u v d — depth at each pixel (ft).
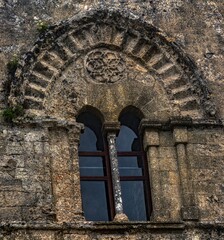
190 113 69.31
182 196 66.13
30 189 63.77
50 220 63.00
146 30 71.20
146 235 63.82
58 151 65.87
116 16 71.05
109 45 70.49
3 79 67.41
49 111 67.15
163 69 70.49
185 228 64.59
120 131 69.21
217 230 64.95
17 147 65.10
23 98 66.80
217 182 67.15
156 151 67.72
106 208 66.44
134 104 69.00
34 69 68.08
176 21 73.00
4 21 69.82
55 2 71.41
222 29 73.67
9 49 68.64
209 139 68.69
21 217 62.69
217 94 70.54
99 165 67.62
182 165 67.15
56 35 69.36
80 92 68.49
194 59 71.67
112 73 69.77
